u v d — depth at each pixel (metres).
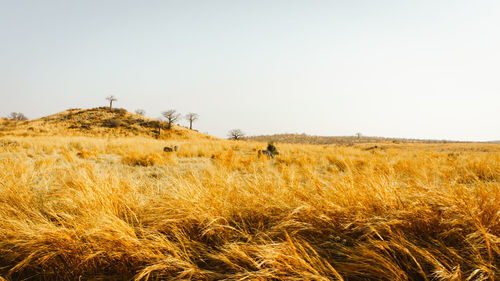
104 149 13.20
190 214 2.35
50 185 3.83
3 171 3.81
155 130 65.75
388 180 2.85
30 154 9.86
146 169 6.92
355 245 2.01
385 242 1.83
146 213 2.63
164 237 2.02
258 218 2.58
